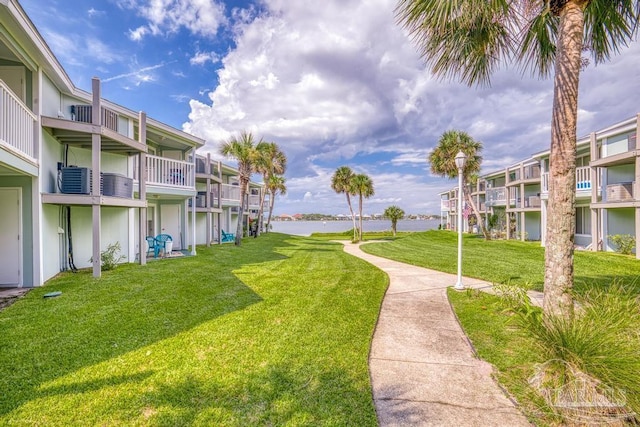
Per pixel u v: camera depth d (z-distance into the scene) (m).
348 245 22.33
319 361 3.52
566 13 3.54
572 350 2.60
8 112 5.45
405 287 7.39
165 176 11.86
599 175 13.52
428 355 3.78
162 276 8.02
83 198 7.56
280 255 13.91
